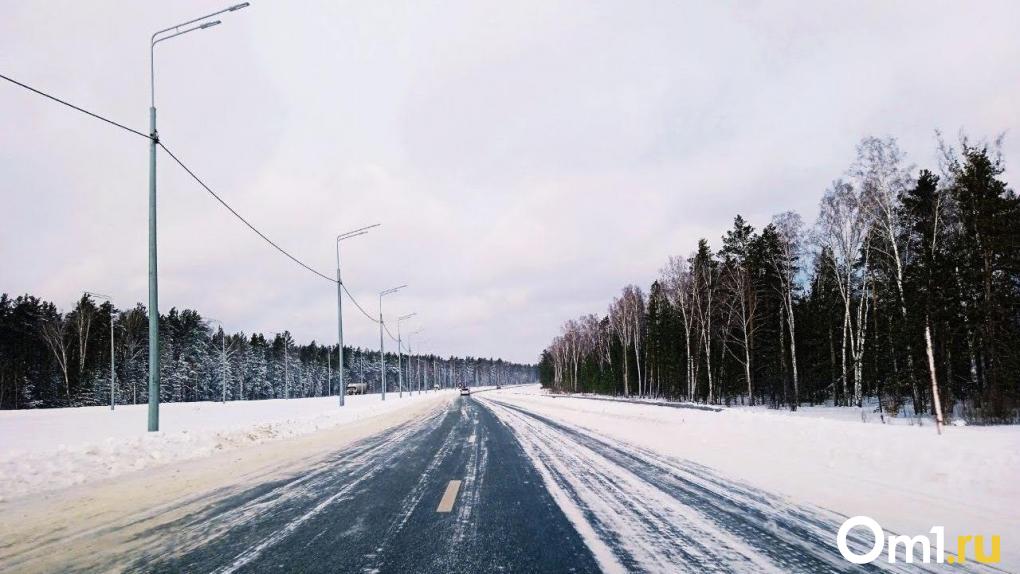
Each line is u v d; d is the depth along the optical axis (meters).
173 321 95.69
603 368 85.81
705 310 48.78
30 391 68.25
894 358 29.03
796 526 5.07
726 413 16.45
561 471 8.56
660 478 7.74
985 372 26.02
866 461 8.23
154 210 13.92
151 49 14.73
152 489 7.31
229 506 6.24
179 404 49.53
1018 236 24.81
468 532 5.02
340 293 36.88
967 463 7.05
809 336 43.34
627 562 4.09
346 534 5.01
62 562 4.24
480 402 47.81
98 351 73.81
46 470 8.20
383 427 19.55
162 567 4.12
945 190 27.08
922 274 26.27
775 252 40.94
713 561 4.09
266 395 111.06
